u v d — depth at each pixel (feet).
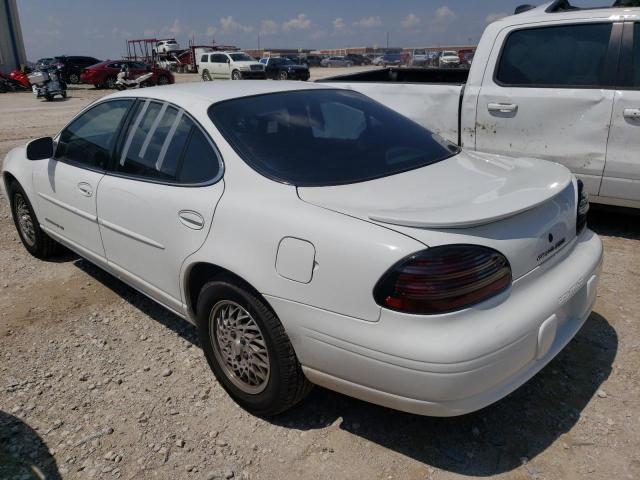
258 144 9.10
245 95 10.21
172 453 8.30
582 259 8.73
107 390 9.79
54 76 75.41
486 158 10.13
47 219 14.01
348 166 8.93
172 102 10.31
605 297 12.41
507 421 8.73
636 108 14.23
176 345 11.19
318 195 8.07
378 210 7.45
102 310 12.72
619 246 15.29
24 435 8.72
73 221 12.67
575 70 15.26
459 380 6.70
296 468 7.95
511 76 16.21
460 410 6.97
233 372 9.21
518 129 16.14
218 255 8.49
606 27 14.83
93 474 7.95
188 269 9.25
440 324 6.73
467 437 8.43
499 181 8.56
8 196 15.92
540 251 7.79
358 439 8.46
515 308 7.24
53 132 41.45
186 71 166.50
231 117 9.52
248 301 8.23
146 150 10.51
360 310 7.07
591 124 14.98
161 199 9.69
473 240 7.00
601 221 17.37
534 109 15.72
